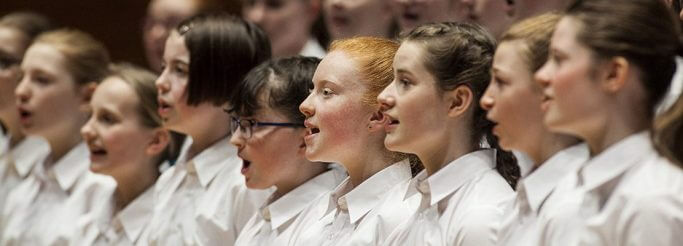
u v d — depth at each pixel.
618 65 4.82
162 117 8.20
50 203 10.07
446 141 6.00
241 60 8.10
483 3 8.84
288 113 7.21
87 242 9.21
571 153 5.42
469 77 5.93
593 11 4.88
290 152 7.23
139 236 8.82
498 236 5.52
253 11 11.27
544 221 5.22
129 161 8.91
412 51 5.98
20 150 10.70
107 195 9.35
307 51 11.40
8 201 10.40
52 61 10.10
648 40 4.81
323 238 6.73
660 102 4.91
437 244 5.86
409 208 6.30
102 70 10.26
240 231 7.80
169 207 8.44
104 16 15.46
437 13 9.70
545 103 5.00
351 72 6.53
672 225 4.61
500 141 5.47
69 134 10.16
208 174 8.16
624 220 4.73
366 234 6.37
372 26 10.37
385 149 6.60
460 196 5.91
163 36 11.91
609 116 4.91
